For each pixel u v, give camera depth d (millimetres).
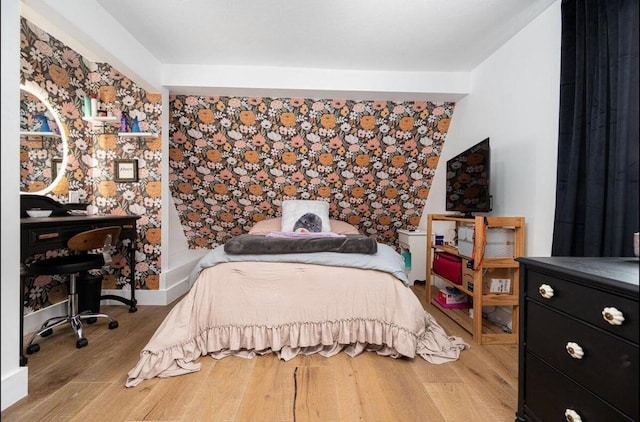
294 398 1481
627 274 942
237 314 1898
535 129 2049
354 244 2035
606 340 898
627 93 1339
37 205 2260
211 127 3139
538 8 1944
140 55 2404
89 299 2486
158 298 2902
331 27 2154
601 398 910
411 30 2186
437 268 2801
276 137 3217
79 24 1819
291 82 2758
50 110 2416
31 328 2221
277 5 1922
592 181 1490
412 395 1511
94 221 2240
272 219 3582
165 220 2955
